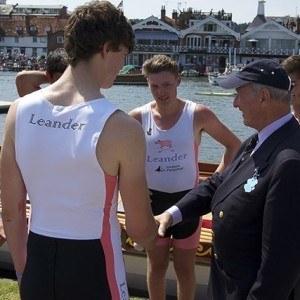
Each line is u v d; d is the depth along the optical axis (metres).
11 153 1.97
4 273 4.55
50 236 1.87
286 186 1.90
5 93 37.09
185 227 3.20
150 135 3.24
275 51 65.75
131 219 1.93
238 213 2.06
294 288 2.08
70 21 1.89
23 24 80.94
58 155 1.81
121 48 1.90
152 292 3.35
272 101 2.05
